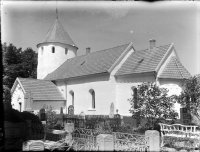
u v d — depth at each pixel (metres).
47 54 39.44
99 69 27.92
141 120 19.80
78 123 20.39
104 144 8.88
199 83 17.95
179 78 22.30
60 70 37.19
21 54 46.72
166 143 14.01
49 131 15.83
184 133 15.37
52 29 41.06
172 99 17.34
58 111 32.03
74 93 31.58
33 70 48.75
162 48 25.19
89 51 37.53
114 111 26.02
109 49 31.94
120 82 26.16
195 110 18.05
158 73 22.48
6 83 42.91
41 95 30.80
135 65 25.64
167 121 18.45
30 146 8.55
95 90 28.11
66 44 40.38
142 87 17.39
